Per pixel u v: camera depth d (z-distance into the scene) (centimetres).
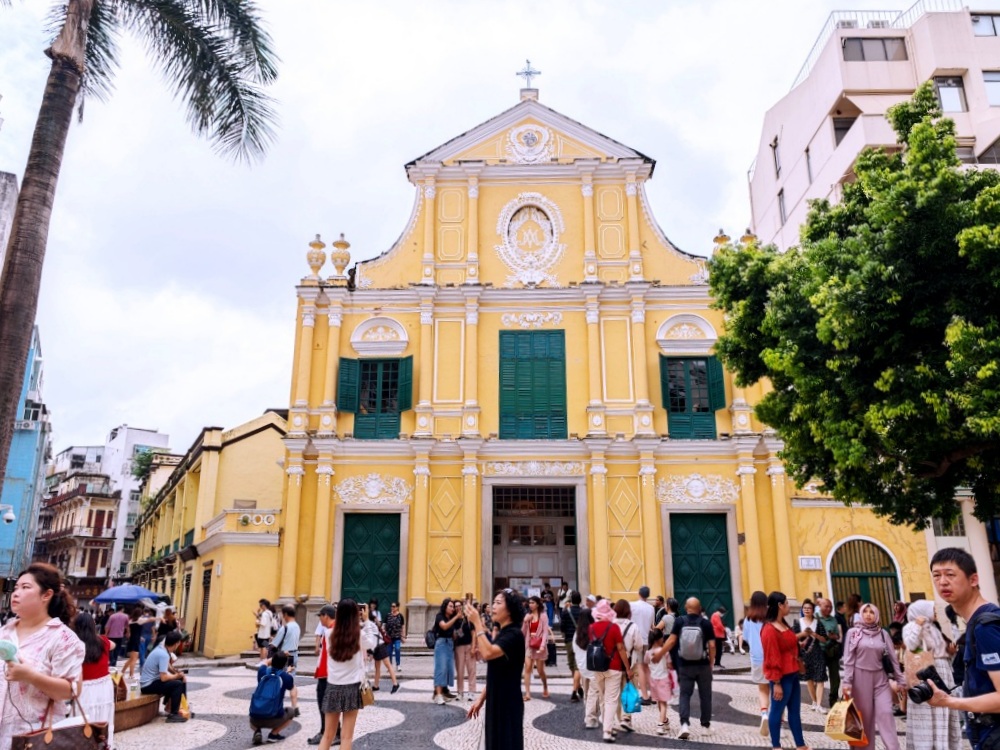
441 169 2577
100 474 6725
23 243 1060
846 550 2266
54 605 544
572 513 2472
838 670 1242
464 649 1395
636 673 1194
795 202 3425
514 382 2414
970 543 2266
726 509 2297
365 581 2259
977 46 2991
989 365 947
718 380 2383
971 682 469
